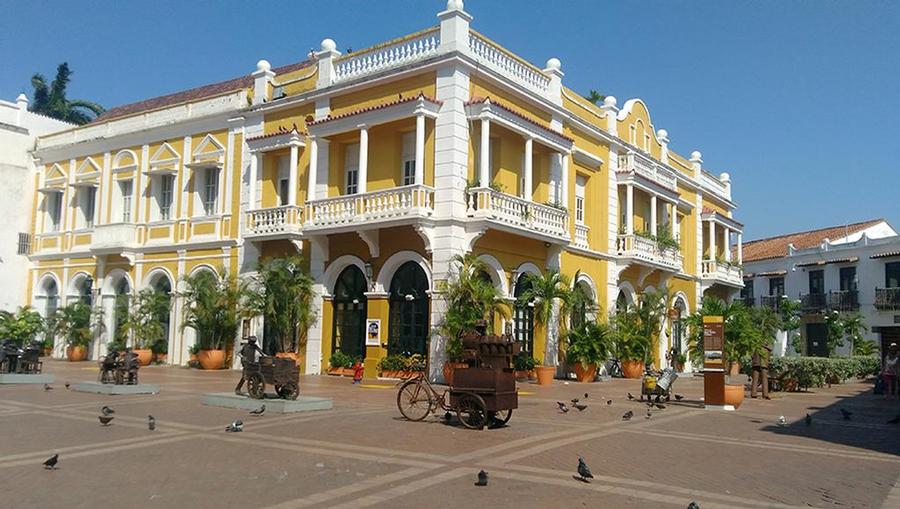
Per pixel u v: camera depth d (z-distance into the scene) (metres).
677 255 31.75
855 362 30.12
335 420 12.45
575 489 7.66
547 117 24.66
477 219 20.38
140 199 29.52
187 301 26.44
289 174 25.06
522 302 22.17
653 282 31.42
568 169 25.34
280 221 23.78
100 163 31.38
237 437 10.59
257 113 26.05
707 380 16.12
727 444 10.91
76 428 11.22
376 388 18.73
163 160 28.94
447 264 20.31
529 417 13.62
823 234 49.78
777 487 7.98
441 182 20.75
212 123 27.48
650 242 29.52
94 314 30.00
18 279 33.25
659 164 32.06
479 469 8.58
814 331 45.50
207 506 6.75
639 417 14.12
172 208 28.45
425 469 8.52
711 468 8.98
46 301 33.34
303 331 23.58
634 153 29.83
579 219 26.88
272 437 10.63
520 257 23.31
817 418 14.72
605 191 28.08
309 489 7.45
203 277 25.53
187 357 26.98
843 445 11.04
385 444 10.18
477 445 10.25
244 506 6.76
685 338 33.75
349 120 22.28
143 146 29.73
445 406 12.38
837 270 44.56
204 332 25.34
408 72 21.72
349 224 21.58
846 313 43.19
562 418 13.60
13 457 8.91
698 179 37.31
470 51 21.55
